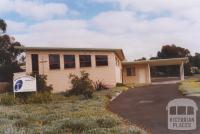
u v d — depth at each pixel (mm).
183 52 72000
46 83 30625
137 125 13938
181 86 32000
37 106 20812
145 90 31703
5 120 14055
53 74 33469
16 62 47031
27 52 32812
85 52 35781
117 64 40656
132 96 26625
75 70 34875
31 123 13680
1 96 24047
